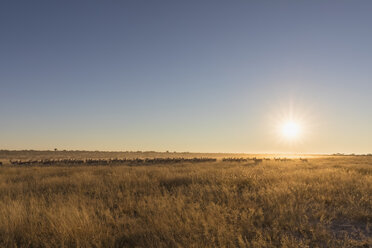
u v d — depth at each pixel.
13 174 19.38
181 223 5.76
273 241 5.12
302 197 8.79
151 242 4.96
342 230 5.90
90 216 6.60
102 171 20.11
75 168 23.48
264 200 8.23
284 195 8.55
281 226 5.95
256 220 6.33
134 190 10.55
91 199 9.14
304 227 5.73
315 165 26.39
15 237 5.61
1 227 5.92
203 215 6.25
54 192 10.62
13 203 7.93
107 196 9.52
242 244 4.79
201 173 15.73
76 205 7.73
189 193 9.61
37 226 6.02
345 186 10.43
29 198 9.18
